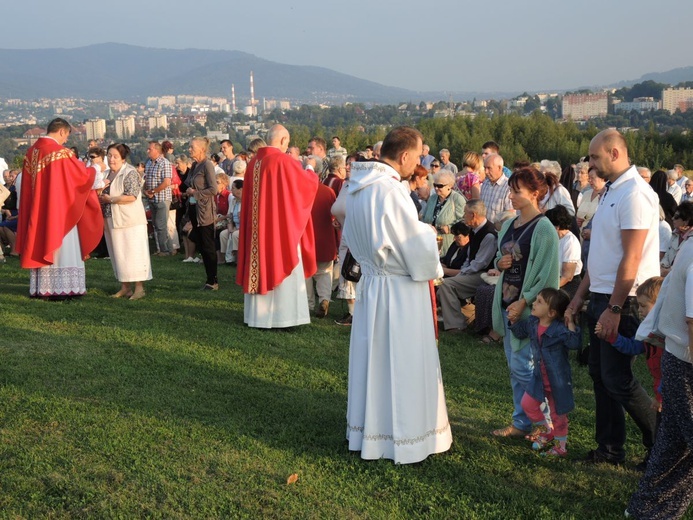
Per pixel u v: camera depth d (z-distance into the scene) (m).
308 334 7.66
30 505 3.99
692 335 3.45
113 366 6.32
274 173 7.59
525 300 4.71
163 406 5.43
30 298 8.88
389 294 4.52
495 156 9.37
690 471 3.72
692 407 3.59
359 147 36.62
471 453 4.77
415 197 10.82
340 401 5.74
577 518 3.98
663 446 3.72
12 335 7.11
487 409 5.70
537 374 4.66
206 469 4.45
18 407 5.31
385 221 4.41
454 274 8.26
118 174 8.88
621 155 4.27
